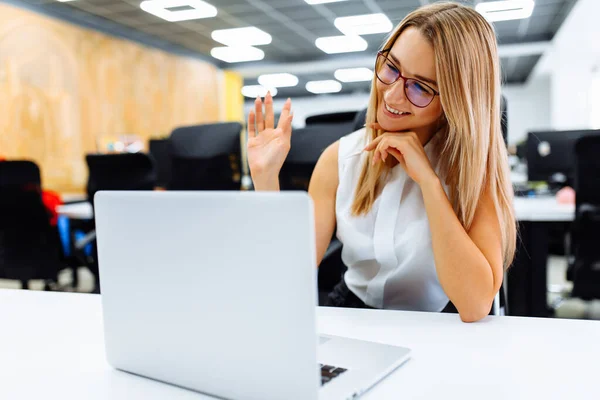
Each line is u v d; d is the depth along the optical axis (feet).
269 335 1.74
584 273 7.41
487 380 2.09
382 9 21.88
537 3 21.84
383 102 3.52
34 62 18.99
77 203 12.76
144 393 2.05
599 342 2.48
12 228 9.05
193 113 30.73
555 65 35.22
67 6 20.25
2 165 8.53
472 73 3.19
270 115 3.93
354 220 3.82
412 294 3.84
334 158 4.07
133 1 20.26
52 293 3.64
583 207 7.19
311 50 30.58
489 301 2.94
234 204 1.72
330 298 4.25
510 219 3.48
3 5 17.75
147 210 1.96
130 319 2.16
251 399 1.83
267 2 20.79
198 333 1.93
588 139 6.88
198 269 1.87
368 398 1.94
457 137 3.29
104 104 22.86
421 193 3.62
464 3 3.45
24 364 2.38
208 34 26.21
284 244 1.65
